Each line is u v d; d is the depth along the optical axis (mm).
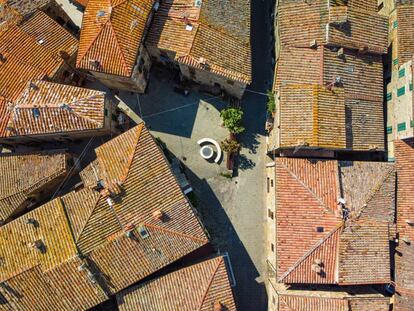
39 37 38031
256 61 44000
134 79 38094
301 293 36094
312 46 36812
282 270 34406
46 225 34594
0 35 36875
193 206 40969
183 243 34656
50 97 35656
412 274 37094
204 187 42250
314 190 34906
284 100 35594
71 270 33344
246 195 42375
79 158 42094
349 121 37062
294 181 35250
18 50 37219
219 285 35188
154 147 35156
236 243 41969
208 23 36719
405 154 37875
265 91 43531
